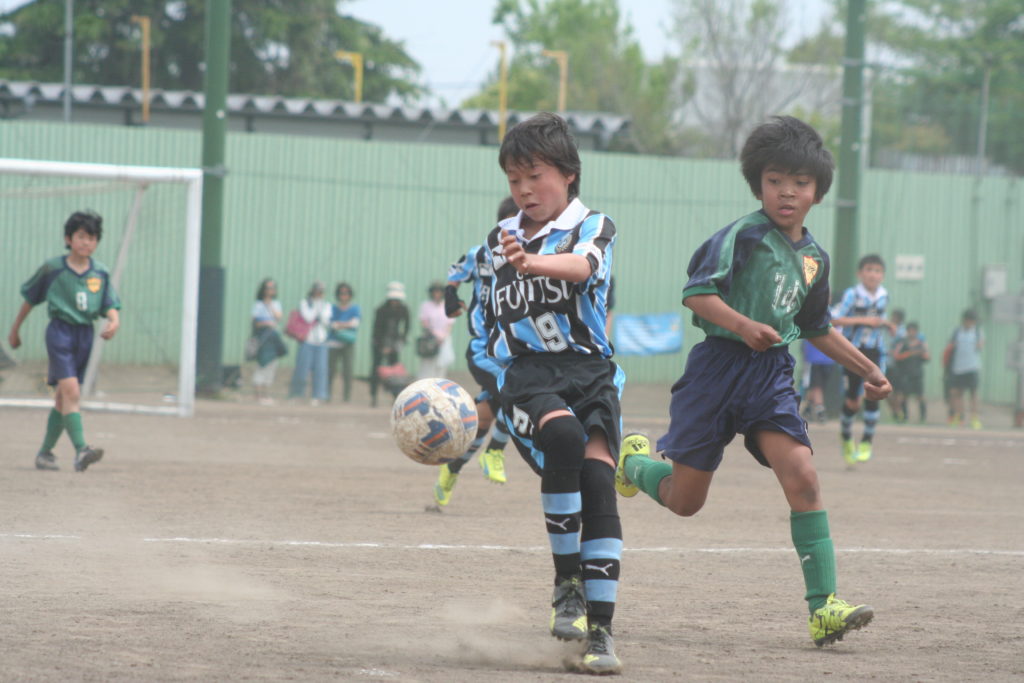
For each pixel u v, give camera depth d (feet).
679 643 33.37
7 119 176.96
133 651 28.91
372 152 178.40
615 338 178.40
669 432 34.24
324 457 91.71
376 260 178.91
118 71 297.94
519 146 30.81
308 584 40.86
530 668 29.27
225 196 173.88
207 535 51.55
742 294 33.06
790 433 33.30
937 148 188.55
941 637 35.14
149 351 134.92
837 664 30.89
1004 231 187.83
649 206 183.62
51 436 74.13
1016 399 165.68
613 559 29.71
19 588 37.63
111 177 116.37
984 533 62.69
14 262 131.95
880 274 97.40
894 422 162.61
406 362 179.83
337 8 321.52
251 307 175.01
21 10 290.97
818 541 33.45
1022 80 211.41
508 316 31.42
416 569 45.09
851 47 154.71
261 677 26.50
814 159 32.76
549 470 29.91
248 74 302.25
